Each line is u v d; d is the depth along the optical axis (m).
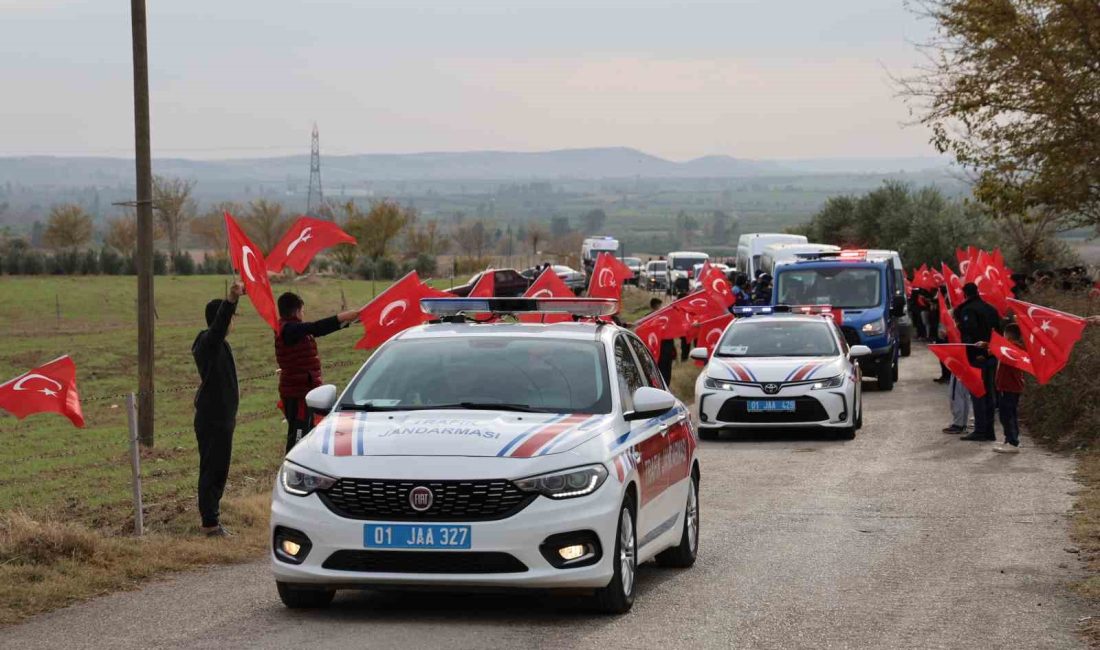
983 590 8.74
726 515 12.36
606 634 7.37
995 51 25.56
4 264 81.81
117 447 21.30
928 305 38.31
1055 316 14.41
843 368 19.05
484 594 8.48
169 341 47.88
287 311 12.10
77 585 8.70
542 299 9.38
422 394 8.41
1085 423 17.89
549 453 7.52
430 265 91.62
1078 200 26.12
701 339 24.55
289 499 7.55
